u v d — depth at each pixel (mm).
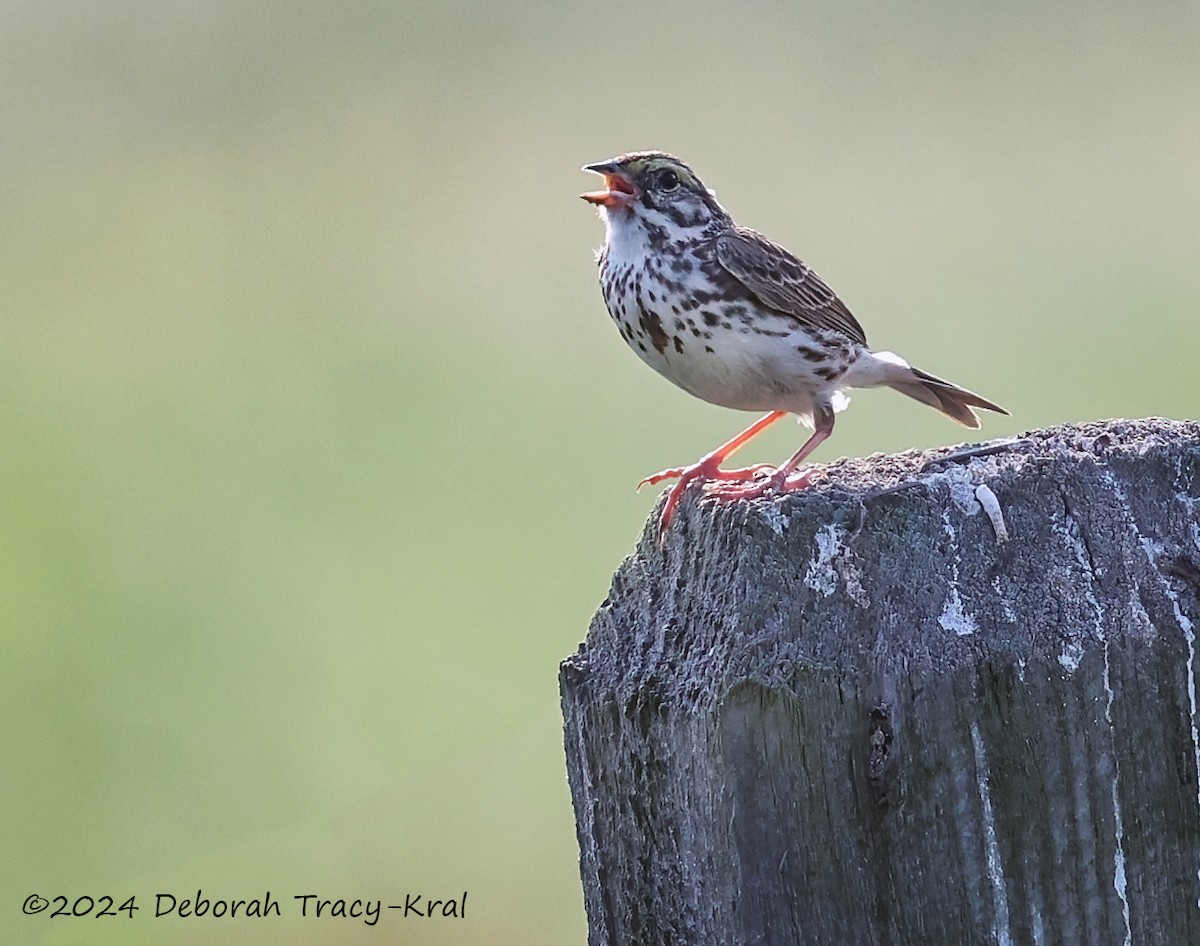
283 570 13734
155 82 20547
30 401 16562
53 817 11320
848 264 16688
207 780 11688
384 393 16031
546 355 16422
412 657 12844
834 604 4773
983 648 4695
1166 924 4730
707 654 4938
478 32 21344
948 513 4906
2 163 19562
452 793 11219
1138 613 4781
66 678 12766
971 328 15656
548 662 12781
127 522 14719
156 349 17453
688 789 4969
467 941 10039
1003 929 4680
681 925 5117
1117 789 4707
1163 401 14477
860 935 4684
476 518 14148
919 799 4660
